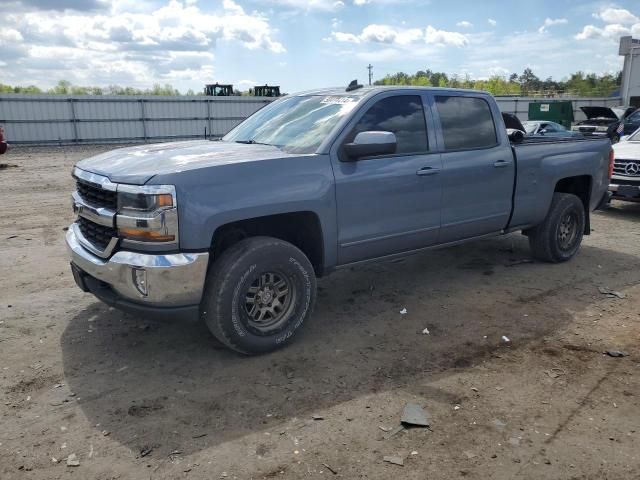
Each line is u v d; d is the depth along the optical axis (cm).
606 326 455
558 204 613
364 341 429
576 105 4219
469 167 511
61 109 3080
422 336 438
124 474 275
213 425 317
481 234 551
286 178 391
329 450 293
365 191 436
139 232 349
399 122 468
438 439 302
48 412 330
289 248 398
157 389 357
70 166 1864
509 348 416
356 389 356
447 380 367
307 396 347
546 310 491
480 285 561
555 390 354
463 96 526
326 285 564
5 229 814
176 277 349
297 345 421
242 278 377
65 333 440
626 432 308
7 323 457
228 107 3622
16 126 2972
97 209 374
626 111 2362
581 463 282
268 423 318
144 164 378
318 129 441
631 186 889
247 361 395
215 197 359
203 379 370
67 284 557
